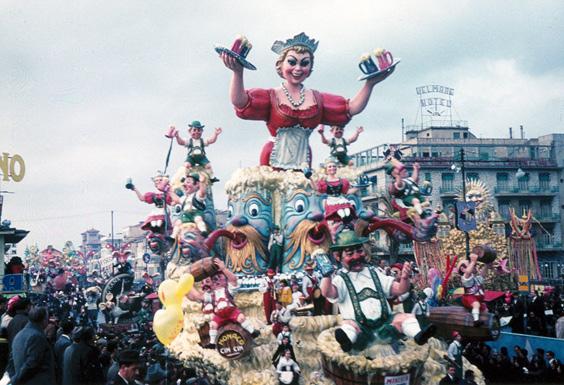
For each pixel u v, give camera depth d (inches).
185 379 548.1
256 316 590.6
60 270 1595.7
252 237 625.6
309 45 656.4
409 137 2101.4
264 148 673.0
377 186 1822.1
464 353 652.7
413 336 378.6
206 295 530.3
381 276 404.2
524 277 1274.6
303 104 658.8
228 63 629.9
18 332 358.3
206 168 719.7
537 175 2070.6
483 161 1989.4
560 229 2087.8
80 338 404.8
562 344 645.9
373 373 381.4
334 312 569.9
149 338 707.4
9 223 1100.5
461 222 1002.1
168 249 739.4
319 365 532.7
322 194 631.8
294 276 590.2
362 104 675.4
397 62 659.4
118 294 1114.1
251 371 521.7
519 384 618.2
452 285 1099.9
